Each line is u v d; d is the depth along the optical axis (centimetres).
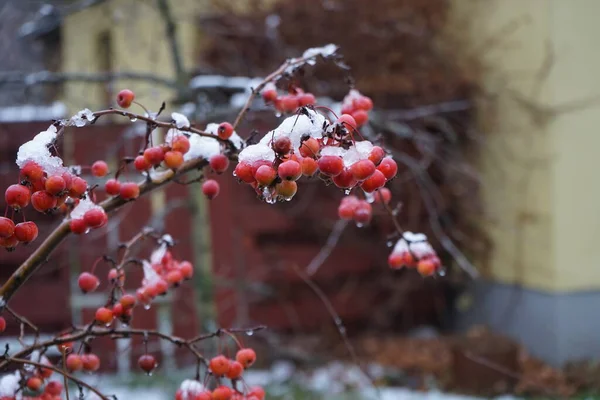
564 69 413
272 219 454
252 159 106
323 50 164
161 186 151
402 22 477
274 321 459
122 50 427
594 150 419
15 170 402
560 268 412
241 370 139
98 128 374
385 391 378
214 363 137
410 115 345
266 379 396
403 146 436
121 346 389
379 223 468
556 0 409
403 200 463
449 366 402
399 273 480
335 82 441
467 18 493
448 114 465
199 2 416
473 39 489
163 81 311
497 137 461
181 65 312
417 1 493
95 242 409
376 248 475
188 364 399
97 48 433
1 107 426
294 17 457
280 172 98
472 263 487
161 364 377
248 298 443
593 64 417
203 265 335
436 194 415
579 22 414
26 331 405
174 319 400
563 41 412
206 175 165
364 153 110
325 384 387
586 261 416
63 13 336
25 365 148
